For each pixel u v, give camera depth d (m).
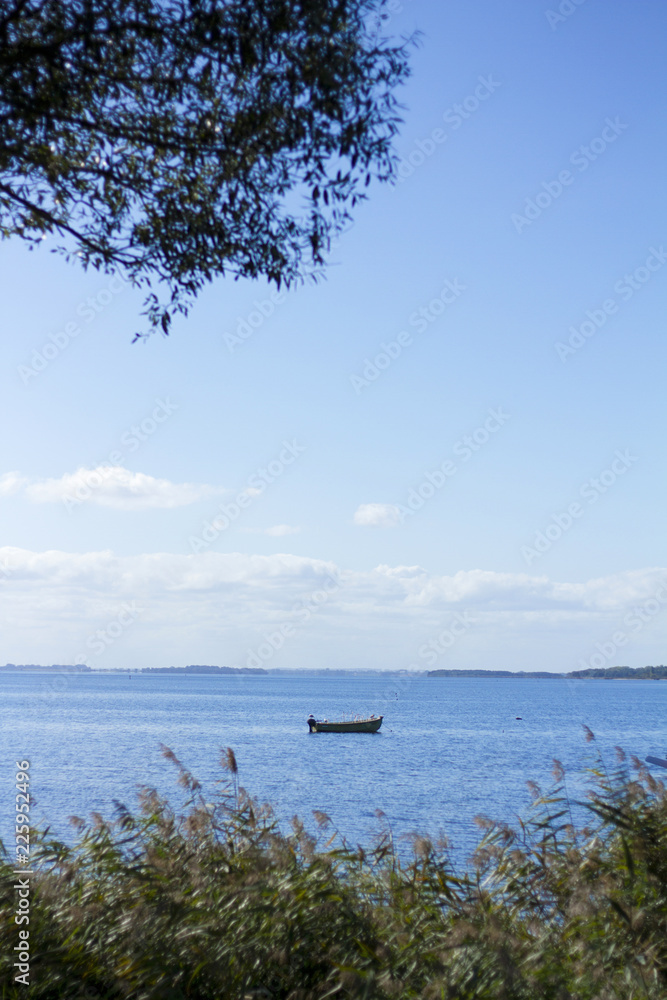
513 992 4.95
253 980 5.34
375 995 4.89
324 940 5.63
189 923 5.61
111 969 5.30
